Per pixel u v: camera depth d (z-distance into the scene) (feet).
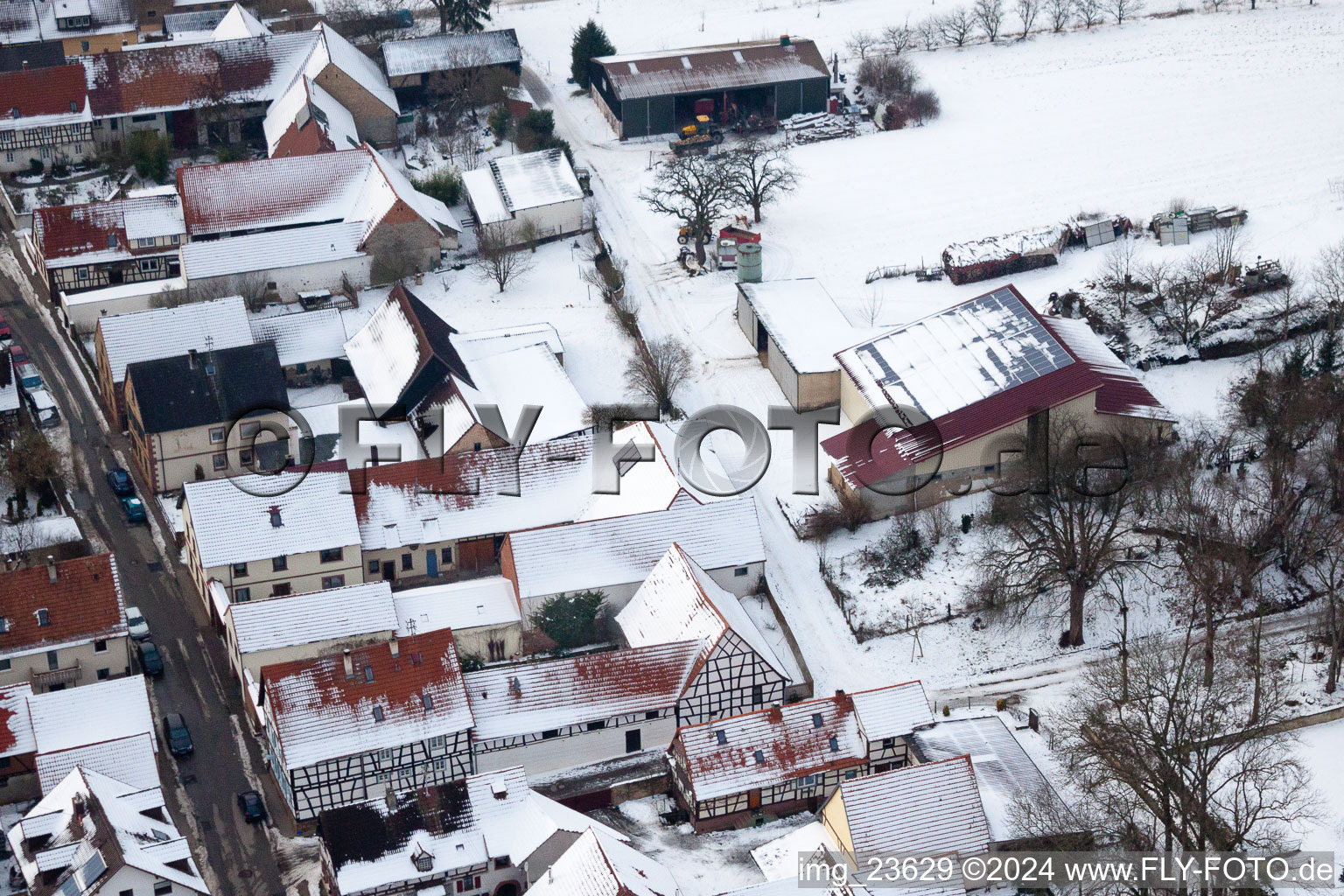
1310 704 386.11
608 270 559.79
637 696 393.91
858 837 347.36
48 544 448.65
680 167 577.84
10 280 575.38
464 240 594.24
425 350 482.28
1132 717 376.07
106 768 366.43
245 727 403.13
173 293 541.34
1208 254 534.37
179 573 449.06
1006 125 645.10
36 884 335.47
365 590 414.21
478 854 352.90
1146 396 468.75
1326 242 540.93
